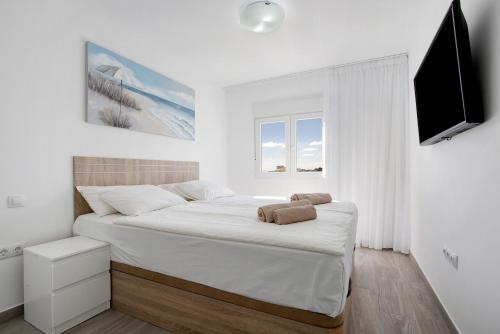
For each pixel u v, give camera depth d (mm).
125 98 2678
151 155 3035
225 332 1480
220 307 1494
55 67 2117
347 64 3518
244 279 1402
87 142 2357
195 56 3242
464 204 1479
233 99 4441
